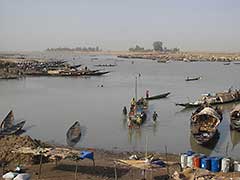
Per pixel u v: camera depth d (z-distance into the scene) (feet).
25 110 227.61
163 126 185.26
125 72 559.38
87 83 398.42
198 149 146.61
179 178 100.22
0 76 445.78
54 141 154.61
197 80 435.12
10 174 96.22
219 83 403.34
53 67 574.56
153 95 297.53
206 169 109.81
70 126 183.21
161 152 139.33
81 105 246.88
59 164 113.70
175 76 492.95
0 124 180.86
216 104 253.44
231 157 137.08
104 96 292.61
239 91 289.53
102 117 205.26
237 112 181.88
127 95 299.58
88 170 109.40
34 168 108.99
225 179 98.27
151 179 102.01
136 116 189.47
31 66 572.92
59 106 242.58
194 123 168.55
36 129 176.55
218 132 172.04
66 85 377.30
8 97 285.64
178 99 278.46
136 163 103.45
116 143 152.25
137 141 155.63
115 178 100.89
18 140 124.77
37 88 349.00
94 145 148.66
